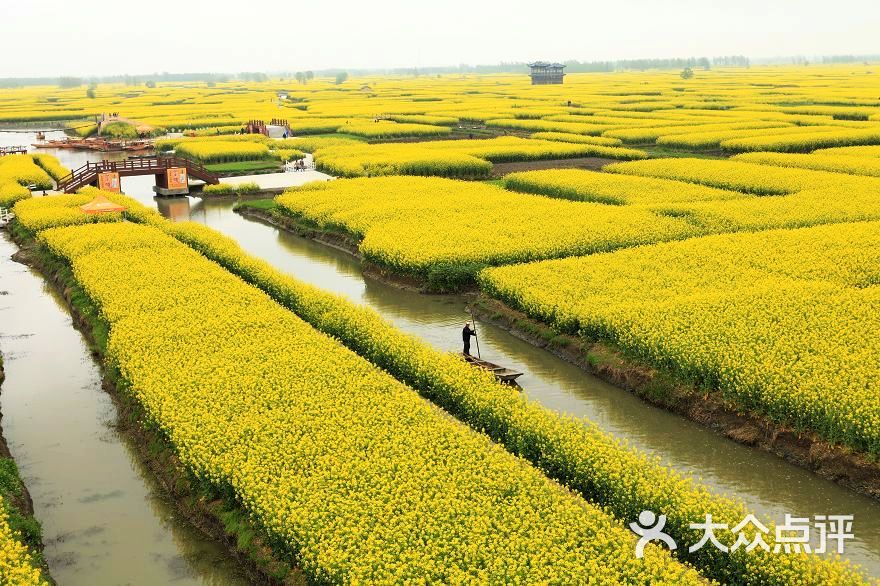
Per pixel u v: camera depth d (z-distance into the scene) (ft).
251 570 72.38
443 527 66.90
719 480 84.38
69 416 105.19
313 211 209.46
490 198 217.15
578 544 65.41
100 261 155.43
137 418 100.01
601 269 141.49
